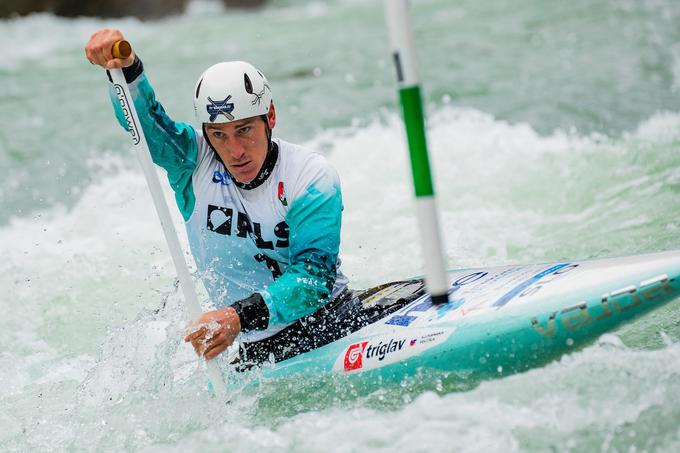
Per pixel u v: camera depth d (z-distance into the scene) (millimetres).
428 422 11422
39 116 35781
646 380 11672
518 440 10828
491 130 27609
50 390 14750
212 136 12523
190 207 13555
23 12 63250
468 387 12445
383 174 24812
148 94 12617
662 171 21984
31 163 29922
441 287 9594
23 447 12867
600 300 11922
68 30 58844
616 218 19797
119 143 31297
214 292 13805
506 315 12398
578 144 25703
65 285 19438
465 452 10711
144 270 19844
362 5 60438
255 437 11906
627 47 39438
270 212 12969
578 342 12141
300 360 13484
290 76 39312
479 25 47094
